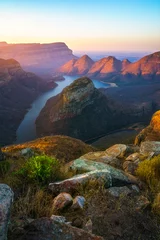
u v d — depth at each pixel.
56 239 3.43
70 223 4.47
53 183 6.07
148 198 6.03
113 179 6.59
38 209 4.81
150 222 4.98
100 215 4.85
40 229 3.58
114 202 5.46
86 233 3.61
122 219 4.85
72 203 5.15
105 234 4.34
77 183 5.96
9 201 3.39
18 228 3.74
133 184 6.85
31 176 6.22
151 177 7.38
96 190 5.80
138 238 4.41
